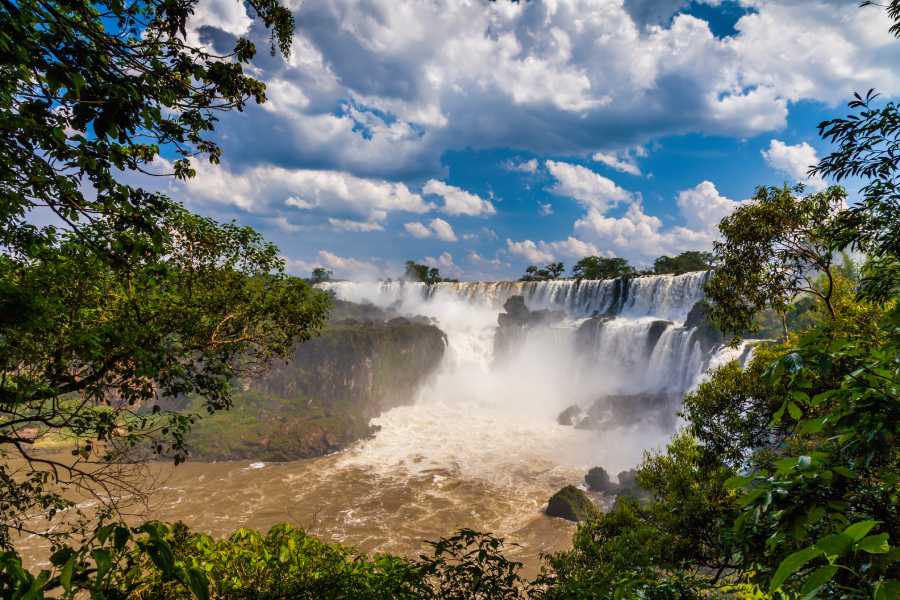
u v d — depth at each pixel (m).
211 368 11.24
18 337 6.94
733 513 4.95
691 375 56.50
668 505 13.89
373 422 72.25
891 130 7.15
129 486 9.31
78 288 7.98
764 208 15.25
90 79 4.10
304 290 12.62
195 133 6.16
